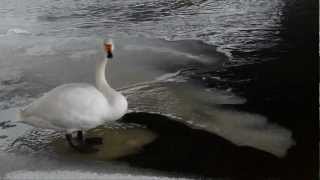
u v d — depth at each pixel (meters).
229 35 7.80
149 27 8.29
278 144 4.88
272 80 6.25
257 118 5.38
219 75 6.47
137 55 7.20
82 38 7.91
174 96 5.91
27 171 4.48
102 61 4.77
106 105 4.63
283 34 7.68
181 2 9.41
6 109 5.68
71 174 4.41
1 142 4.98
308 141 4.93
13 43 7.71
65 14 8.94
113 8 9.20
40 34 8.08
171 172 4.45
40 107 4.58
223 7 9.05
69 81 6.46
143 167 4.52
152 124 5.26
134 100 5.82
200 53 7.22
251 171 4.46
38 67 6.88
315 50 7.05
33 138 5.05
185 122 5.30
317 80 6.20
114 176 4.38
